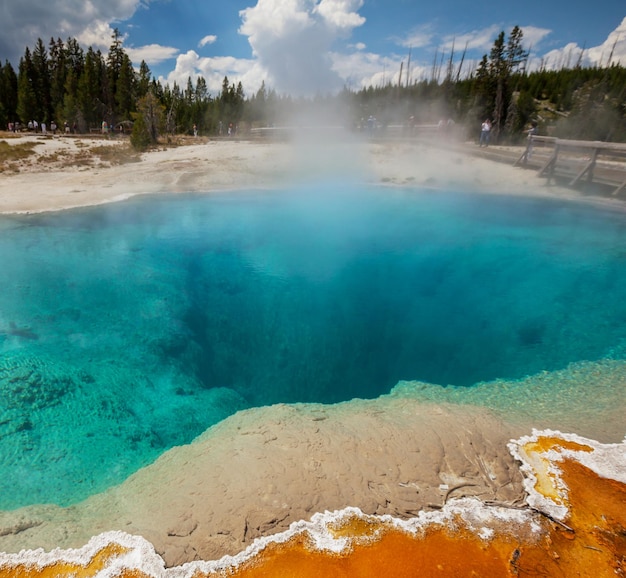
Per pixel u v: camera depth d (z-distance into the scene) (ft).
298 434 9.78
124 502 8.21
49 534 7.34
